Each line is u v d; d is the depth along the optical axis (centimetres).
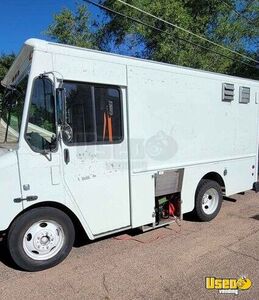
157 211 578
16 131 453
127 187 519
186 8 1681
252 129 755
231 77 688
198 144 627
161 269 455
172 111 575
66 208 464
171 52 1530
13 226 425
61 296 391
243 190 744
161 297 388
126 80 509
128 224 525
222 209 747
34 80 423
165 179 573
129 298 387
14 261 434
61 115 439
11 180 413
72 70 452
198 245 538
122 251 514
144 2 1571
